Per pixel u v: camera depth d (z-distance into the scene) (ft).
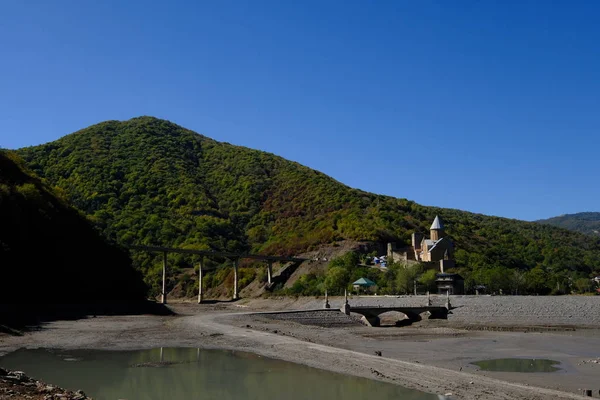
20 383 76.38
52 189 377.71
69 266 304.50
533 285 396.78
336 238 542.57
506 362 141.69
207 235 618.85
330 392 98.02
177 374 114.83
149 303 341.41
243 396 94.73
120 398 91.66
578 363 139.64
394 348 170.50
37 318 227.61
